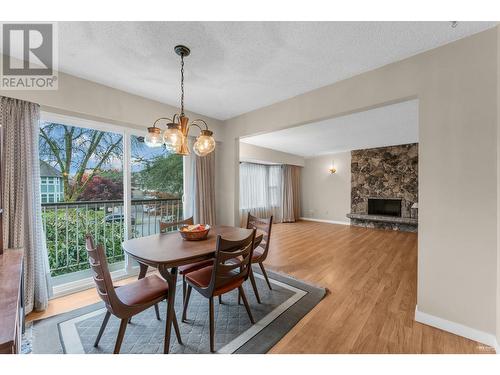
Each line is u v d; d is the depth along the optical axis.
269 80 2.43
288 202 7.51
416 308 1.95
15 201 2.00
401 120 3.74
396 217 5.94
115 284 2.78
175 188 3.70
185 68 2.18
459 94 1.73
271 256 3.79
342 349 1.62
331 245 4.48
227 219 3.78
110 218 3.19
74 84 2.30
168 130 1.84
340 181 7.26
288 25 1.60
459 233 1.73
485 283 1.63
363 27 1.62
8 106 1.97
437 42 1.78
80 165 2.93
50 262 2.78
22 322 1.75
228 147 3.76
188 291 1.99
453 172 1.75
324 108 2.56
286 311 2.12
